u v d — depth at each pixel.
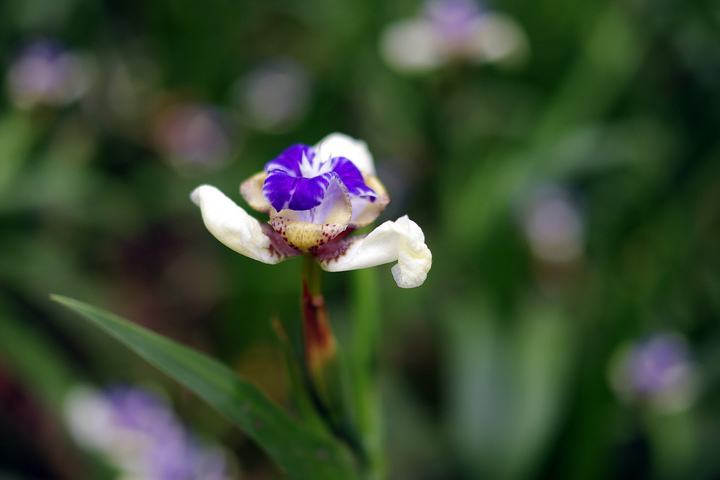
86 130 0.93
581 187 0.87
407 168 0.90
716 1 0.90
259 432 0.36
